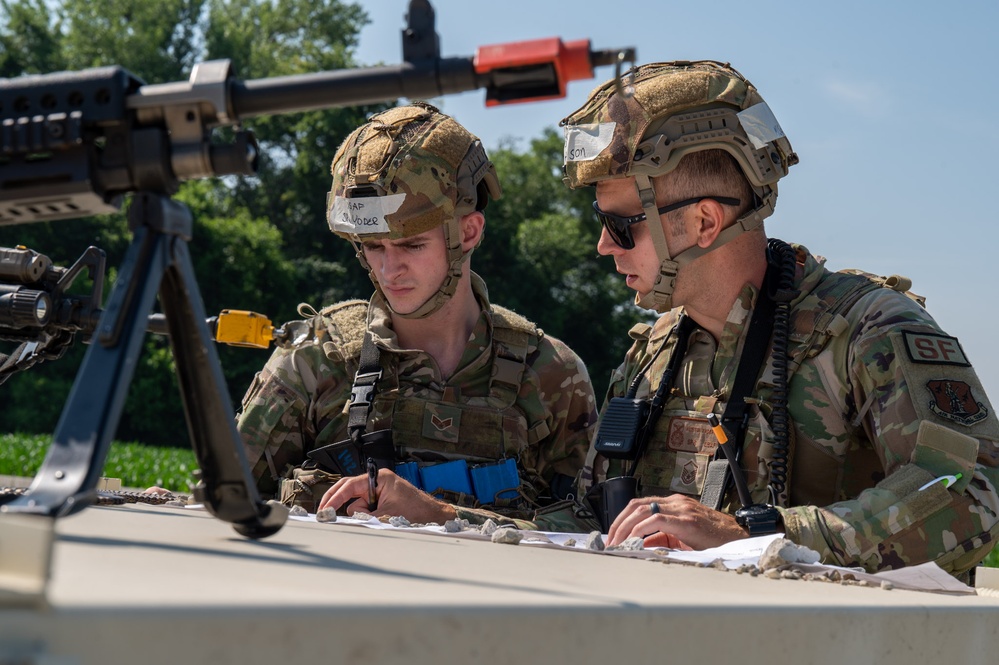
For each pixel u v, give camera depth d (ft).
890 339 7.51
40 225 98.22
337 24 150.20
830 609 3.40
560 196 136.87
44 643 1.69
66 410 3.28
